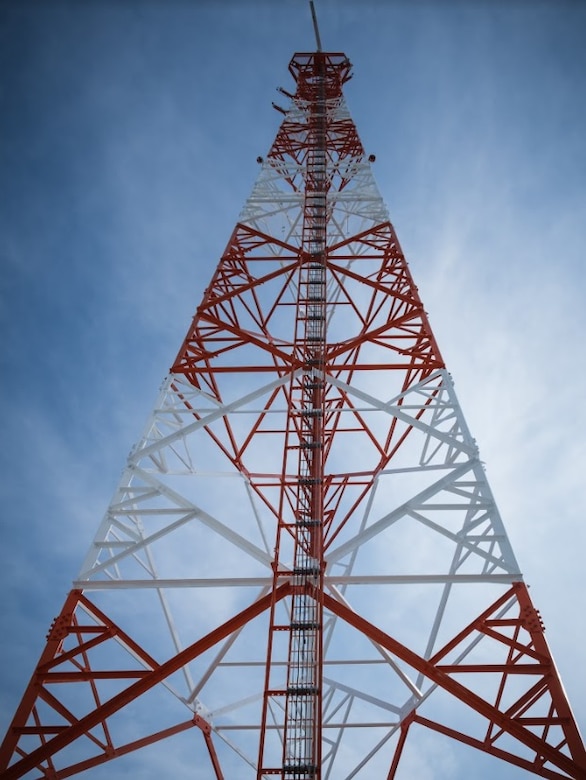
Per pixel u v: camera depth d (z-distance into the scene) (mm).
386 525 19469
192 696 19938
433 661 16516
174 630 20484
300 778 15109
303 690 16062
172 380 25141
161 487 20688
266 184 38688
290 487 21656
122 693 16141
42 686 16234
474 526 19344
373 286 29719
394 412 22828
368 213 35125
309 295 29109
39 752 15383
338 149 43125
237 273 31922
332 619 21625
